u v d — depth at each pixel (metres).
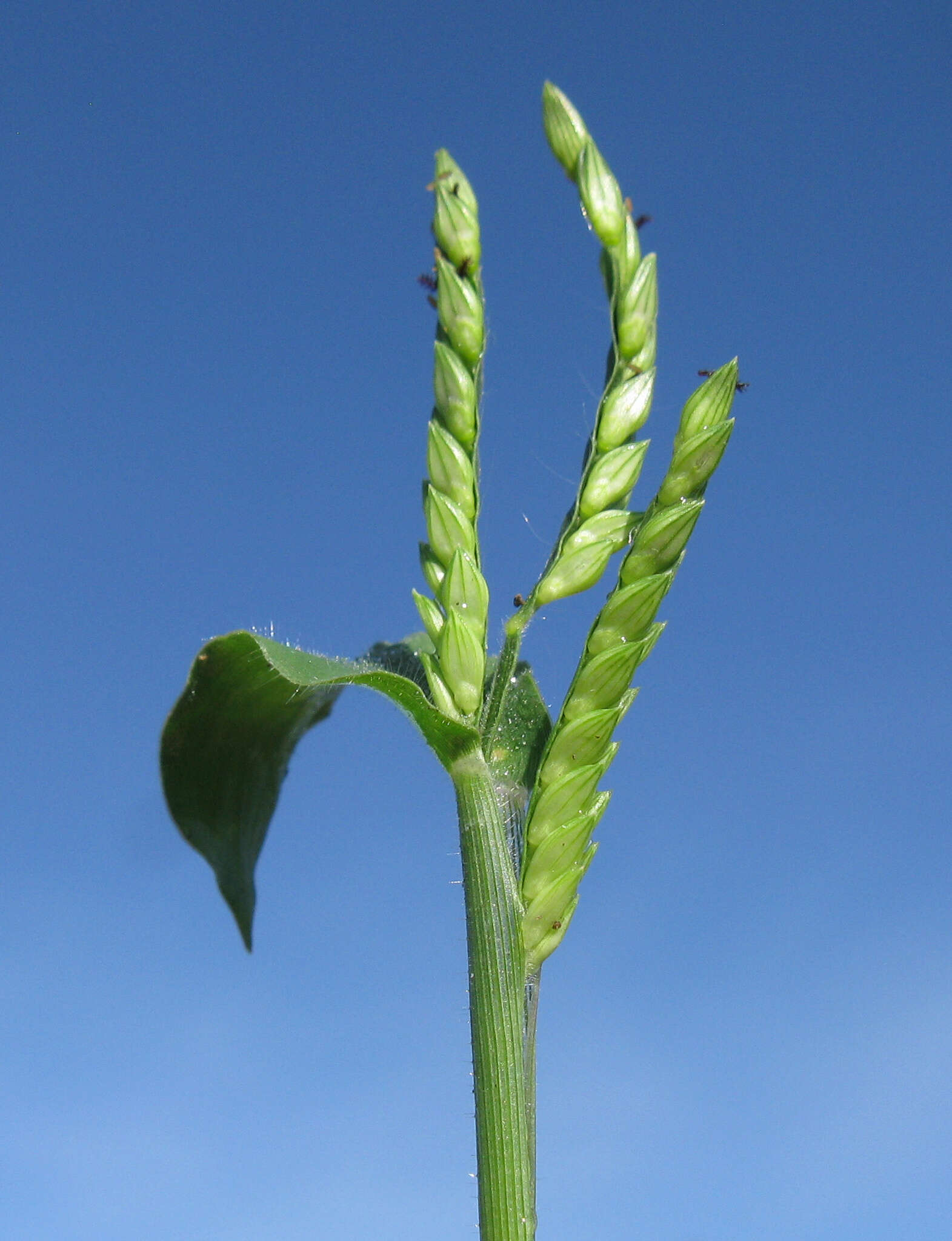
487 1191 0.09
